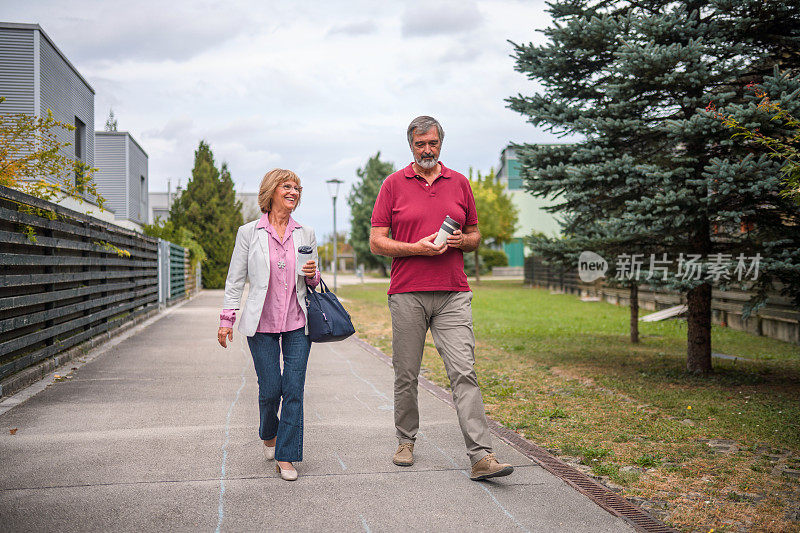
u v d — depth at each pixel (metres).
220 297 24.69
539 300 23.12
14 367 6.07
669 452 4.48
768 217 6.54
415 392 4.00
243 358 8.35
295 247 3.80
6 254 5.69
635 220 6.61
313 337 3.78
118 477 3.64
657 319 14.66
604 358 9.12
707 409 5.75
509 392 6.55
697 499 3.57
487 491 3.51
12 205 6.09
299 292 3.79
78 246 8.19
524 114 7.57
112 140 24.97
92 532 2.89
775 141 5.52
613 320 15.47
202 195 33.97
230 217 34.81
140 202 27.98
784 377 7.44
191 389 6.27
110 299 10.35
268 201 3.84
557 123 7.29
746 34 6.48
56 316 7.32
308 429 4.81
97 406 5.48
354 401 5.85
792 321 10.89
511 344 10.80
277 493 3.43
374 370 7.63
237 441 4.41
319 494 3.43
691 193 6.38
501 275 52.97
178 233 26.42
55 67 15.49
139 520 3.04
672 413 5.68
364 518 3.11
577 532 2.99
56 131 15.37
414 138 3.87
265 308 3.73
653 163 6.94
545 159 7.47
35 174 8.43
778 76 6.00
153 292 15.51
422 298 3.88
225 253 34.00
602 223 7.24
